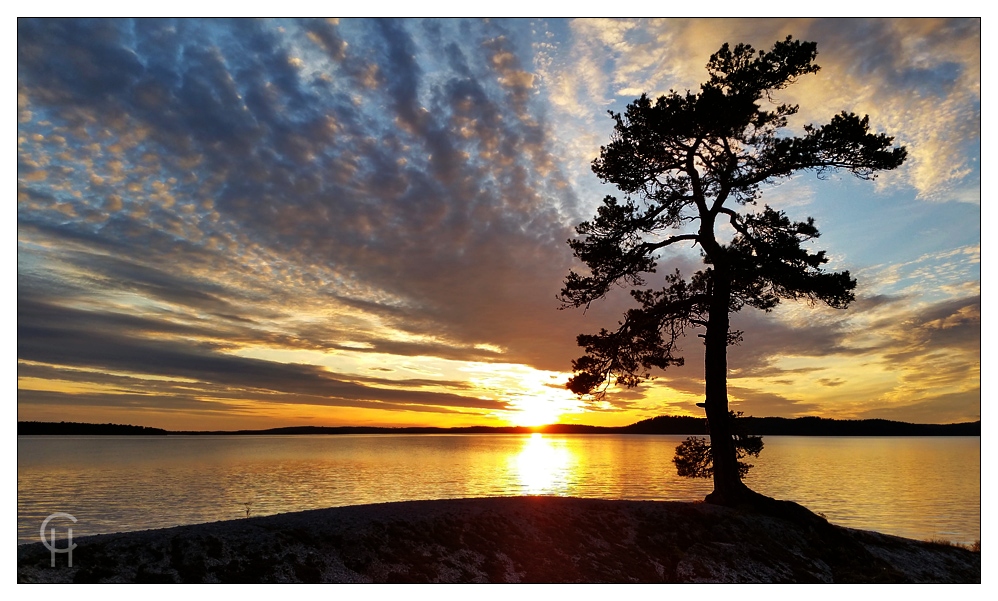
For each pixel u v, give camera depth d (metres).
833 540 19.02
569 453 165.38
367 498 50.72
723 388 21.38
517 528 16.16
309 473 82.88
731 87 21.77
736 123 20.78
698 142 21.98
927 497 59.75
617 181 22.70
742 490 20.67
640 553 15.96
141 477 77.12
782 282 21.02
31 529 36.56
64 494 57.25
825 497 58.75
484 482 68.00
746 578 15.38
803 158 20.59
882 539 20.84
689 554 16.28
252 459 124.62
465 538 15.02
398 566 12.98
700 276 23.58
